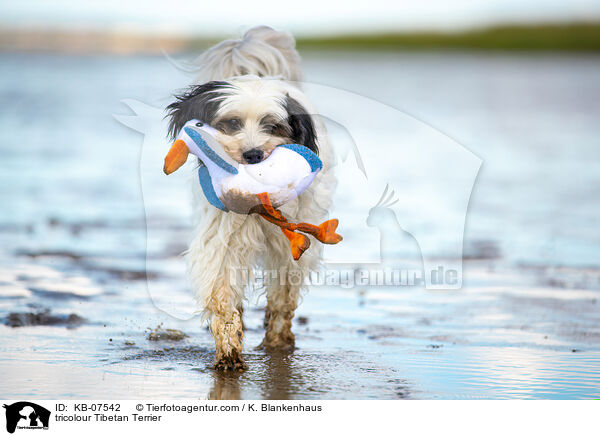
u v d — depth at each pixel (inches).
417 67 2906.0
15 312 384.5
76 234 570.6
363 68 2682.1
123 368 317.7
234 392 292.7
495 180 906.1
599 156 1117.7
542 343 356.2
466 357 336.8
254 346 356.2
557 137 1311.5
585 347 350.6
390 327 382.9
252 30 380.5
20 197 714.8
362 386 300.2
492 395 292.2
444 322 391.2
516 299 434.3
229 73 369.7
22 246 527.8
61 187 774.5
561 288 458.3
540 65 3139.8
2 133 1181.7
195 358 335.6
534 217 690.2
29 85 1841.8
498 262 524.7
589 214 707.4
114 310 396.5
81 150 1053.2
